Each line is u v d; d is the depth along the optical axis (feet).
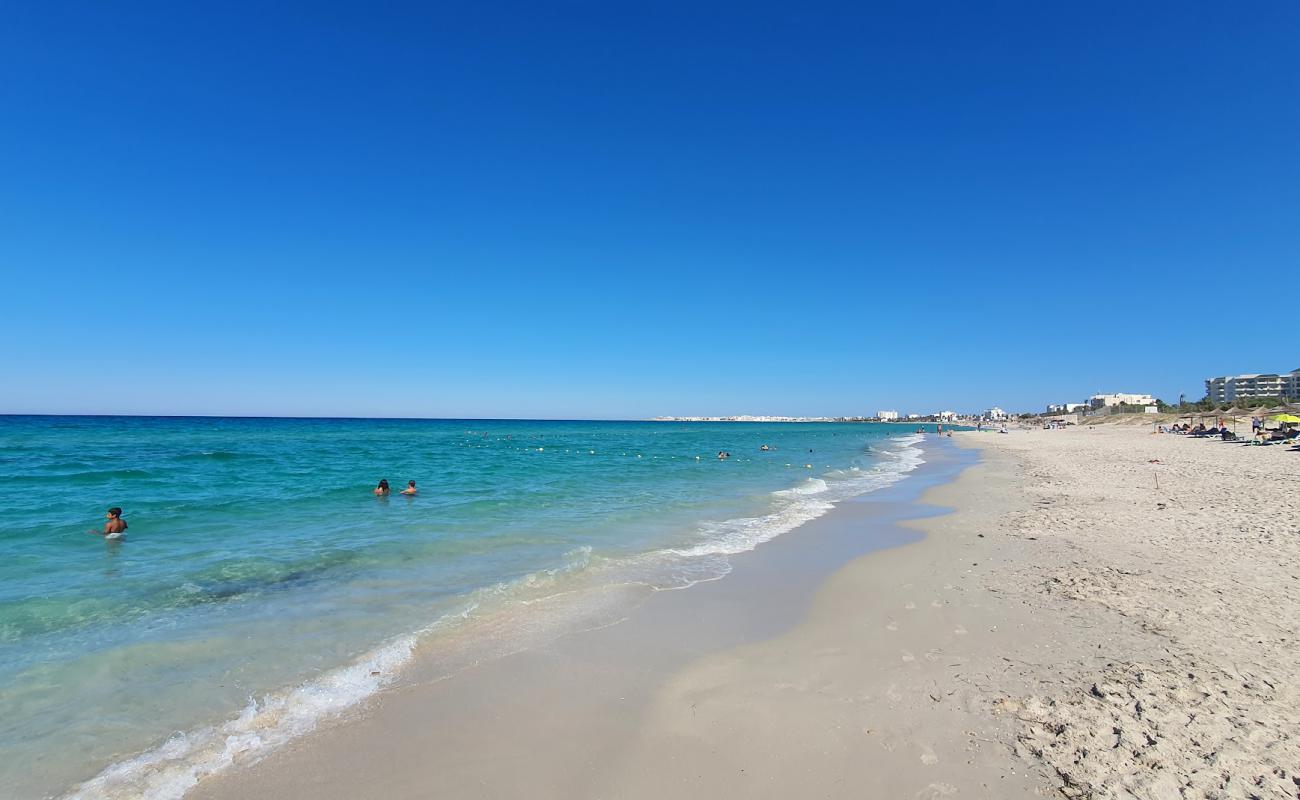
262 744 16.94
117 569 34.53
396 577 33.78
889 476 97.86
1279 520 45.50
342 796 14.69
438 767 15.92
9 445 143.84
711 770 15.75
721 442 236.43
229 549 39.88
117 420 495.00
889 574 35.19
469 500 64.64
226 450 139.95
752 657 23.12
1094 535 43.21
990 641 23.95
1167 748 15.75
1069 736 16.56
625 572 35.53
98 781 15.12
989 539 44.21
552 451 162.40
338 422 604.90
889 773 15.39
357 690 20.22
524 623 26.71
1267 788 13.96
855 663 22.34
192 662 22.25
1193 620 25.09
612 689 20.44
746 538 45.91
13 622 25.81
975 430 435.94
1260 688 18.84
